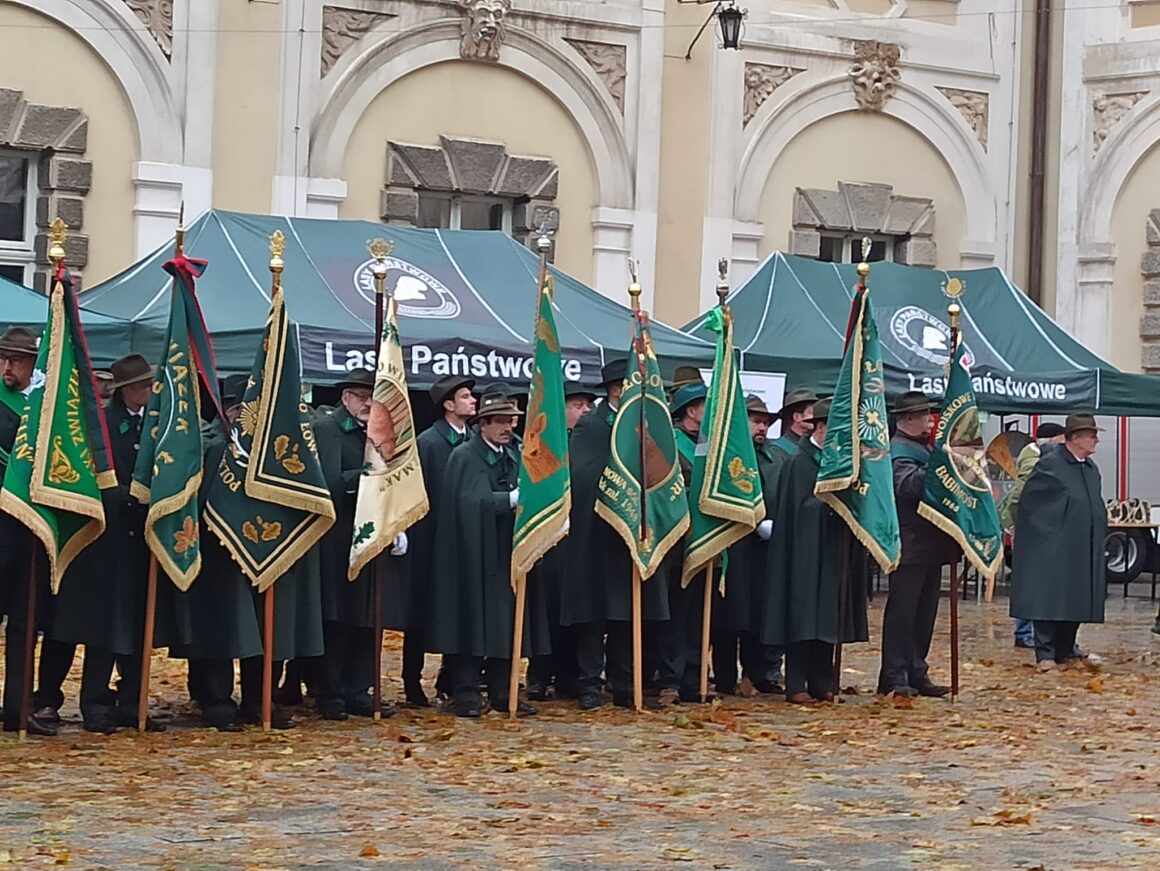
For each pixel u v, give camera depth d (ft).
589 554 39.14
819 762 33.24
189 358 34.17
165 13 63.62
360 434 37.42
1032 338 62.34
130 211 63.31
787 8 74.43
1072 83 77.77
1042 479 48.55
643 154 71.36
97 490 33.09
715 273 72.84
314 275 49.42
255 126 64.90
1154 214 76.64
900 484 41.86
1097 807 29.35
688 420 40.96
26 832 25.90
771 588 40.75
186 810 27.66
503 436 38.19
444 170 67.67
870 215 75.82
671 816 27.96
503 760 32.65
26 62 61.72
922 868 24.56
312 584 35.91
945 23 77.56
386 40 66.69
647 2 71.36
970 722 38.50
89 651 34.83
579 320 52.44
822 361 57.52
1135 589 78.59
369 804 28.40
